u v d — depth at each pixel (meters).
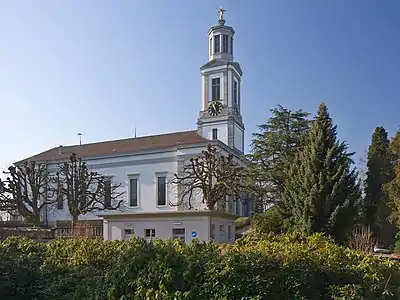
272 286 7.31
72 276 9.87
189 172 44.94
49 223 54.62
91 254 10.61
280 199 30.98
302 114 37.06
